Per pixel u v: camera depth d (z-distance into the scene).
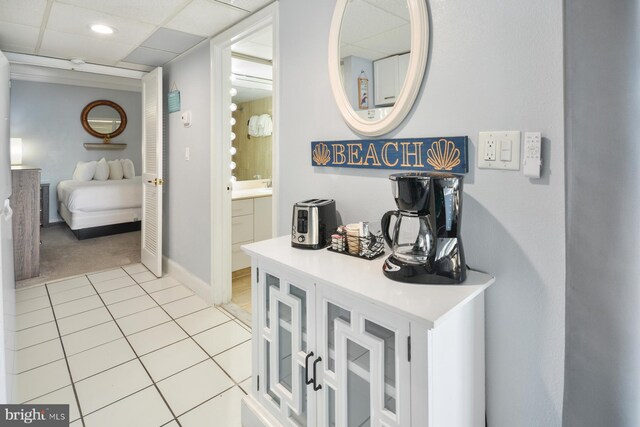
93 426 1.59
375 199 1.54
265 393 1.53
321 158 1.74
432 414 0.96
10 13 2.24
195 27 2.45
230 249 2.89
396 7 1.37
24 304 2.84
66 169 6.25
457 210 1.09
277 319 1.43
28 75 5.62
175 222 3.40
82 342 2.28
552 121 1.03
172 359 2.11
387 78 1.41
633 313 0.85
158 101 3.26
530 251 1.09
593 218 0.90
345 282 1.13
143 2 2.08
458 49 1.21
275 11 1.99
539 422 1.12
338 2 1.58
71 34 2.60
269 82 3.74
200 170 2.93
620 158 0.85
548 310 1.07
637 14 0.81
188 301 2.92
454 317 1.02
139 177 6.57
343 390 1.16
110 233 5.30
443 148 1.26
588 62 0.88
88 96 6.39
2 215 1.48
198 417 1.66
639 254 0.84
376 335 1.06
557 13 1.00
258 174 3.99
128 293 3.08
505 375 1.18
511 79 1.10
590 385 0.93
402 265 1.13
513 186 1.12
